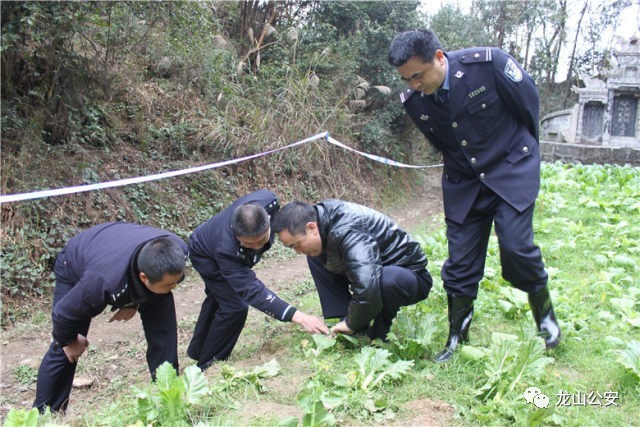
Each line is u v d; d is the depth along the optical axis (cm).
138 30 848
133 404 285
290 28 1048
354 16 1212
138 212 725
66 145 717
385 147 1273
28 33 608
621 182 1018
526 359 282
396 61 289
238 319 382
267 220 330
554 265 566
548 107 2697
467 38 1784
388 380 293
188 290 651
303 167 1022
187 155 869
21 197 354
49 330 538
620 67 1770
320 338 334
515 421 258
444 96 303
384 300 335
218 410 277
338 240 325
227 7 1180
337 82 1154
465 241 324
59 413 323
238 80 1040
